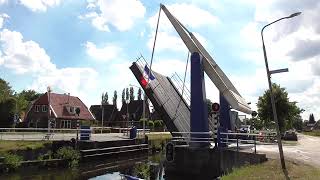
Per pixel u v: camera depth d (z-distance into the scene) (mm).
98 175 25328
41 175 24234
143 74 28281
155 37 27891
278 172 15977
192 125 23688
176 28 25547
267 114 43312
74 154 28578
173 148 23594
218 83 24203
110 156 33969
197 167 22750
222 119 27594
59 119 69438
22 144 27531
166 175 23734
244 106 26219
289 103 43000
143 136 43594
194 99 23734
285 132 48219
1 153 24156
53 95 72062
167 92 30609
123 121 88500
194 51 25062
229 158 21719
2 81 66312
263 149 26750
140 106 91688
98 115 97500
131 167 29656
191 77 23938
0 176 23094
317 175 14984
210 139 23109
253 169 16969
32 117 69625
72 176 24484
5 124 56656
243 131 32938
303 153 24188
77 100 76750
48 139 30750
